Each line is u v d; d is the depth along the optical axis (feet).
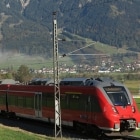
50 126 120.47
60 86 110.73
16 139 84.53
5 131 98.22
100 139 91.86
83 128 100.58
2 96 151.23
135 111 93.40
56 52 95.71
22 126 122.83
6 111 148.36
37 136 94.17
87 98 97.50
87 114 97.45
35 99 124.57
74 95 103.35
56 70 96.63
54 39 95.30
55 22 95.04
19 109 136.77
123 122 90.94
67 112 106.42
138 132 110.32
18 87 138.62
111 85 95.45
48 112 116.47
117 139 91.40
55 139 91.25
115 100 92.84
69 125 106.11
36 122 132.98
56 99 96.99
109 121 89.92
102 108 92.17
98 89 94.68
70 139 91.81
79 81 106.11
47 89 117.29
